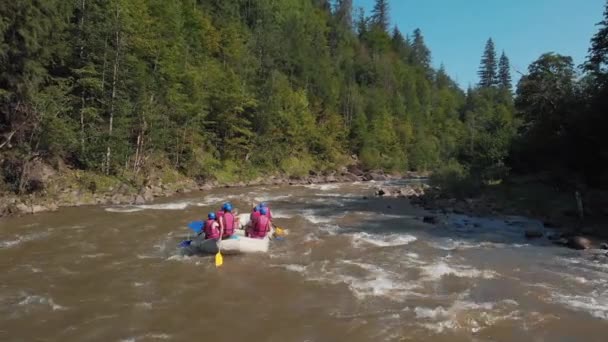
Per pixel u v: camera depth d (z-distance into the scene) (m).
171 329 7.05
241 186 35.59
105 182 24.03
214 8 63.69
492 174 29.89
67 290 8.88
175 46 37.00
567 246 12.86
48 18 22.39
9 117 21.53
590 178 22.64
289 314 7.66
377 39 111.69
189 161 33.59
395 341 6.54
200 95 36.38
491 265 10.79
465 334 6.76
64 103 23.52
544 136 27.75
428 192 26.50
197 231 13.42
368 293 8.72
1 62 19.88
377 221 17.42
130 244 12.89
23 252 11.80
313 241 13.55
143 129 28.70
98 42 26.91
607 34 23.14
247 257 11.57
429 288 9.01
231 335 6.83
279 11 81.94
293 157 50.19
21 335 6.78
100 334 6.84
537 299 8.31
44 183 20.94
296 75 65.88
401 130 75.25
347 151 63.16
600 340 6.55
